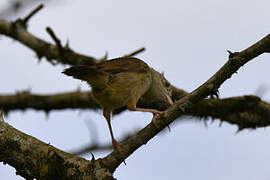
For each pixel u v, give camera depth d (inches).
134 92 415.2
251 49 316.5
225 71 317.7
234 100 537.0
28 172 321.1
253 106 537.0
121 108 531.2
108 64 399.9
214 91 323.3
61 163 315.0
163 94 477.1
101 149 519.8
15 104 555.5
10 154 325.4
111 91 399.5
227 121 545.6
